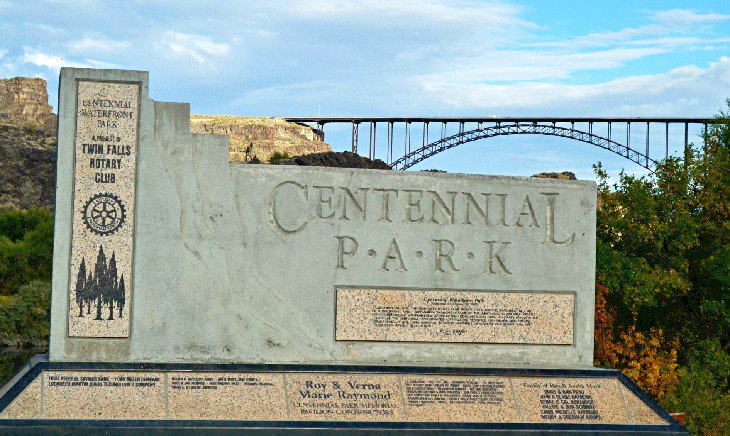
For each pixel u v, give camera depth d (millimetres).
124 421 11430
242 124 144750
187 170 12531
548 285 13594
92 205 12258
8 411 11305
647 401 12812
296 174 12906
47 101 183250
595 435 12336
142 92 12406
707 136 23094
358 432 11828
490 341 13344
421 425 12031
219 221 12609
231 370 12180
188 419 11609
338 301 12914
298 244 12852
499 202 13547
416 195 13297
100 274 12242
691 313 20734
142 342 12297
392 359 13016
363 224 13078
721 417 17406
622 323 20422
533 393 12695
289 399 12023
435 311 13211
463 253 13367
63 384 11688
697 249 20594
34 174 122938
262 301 12688
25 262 58625
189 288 12461
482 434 12102
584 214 13781
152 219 12391
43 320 41250
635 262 19500
